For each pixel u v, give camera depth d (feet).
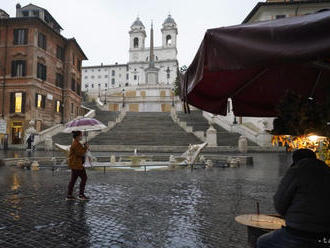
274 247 8.63
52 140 99.66
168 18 412.98
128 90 236.22
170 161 55.72
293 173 8.63
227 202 25.03
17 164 53.21
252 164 59.62
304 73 12.67
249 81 12.83
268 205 23.98
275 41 7.45
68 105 142.92
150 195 27.89
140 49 402.72
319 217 8.00
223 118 146.92
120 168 52.95
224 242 15.37
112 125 121.90
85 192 29.25
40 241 15.30
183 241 15.51
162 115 151.43
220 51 8.32
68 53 145.07
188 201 25.35
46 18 137.69
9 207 22.62
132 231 17.10
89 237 15.99
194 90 12.57
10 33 119.14
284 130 9.93
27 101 115.55
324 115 8.87
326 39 6.82
